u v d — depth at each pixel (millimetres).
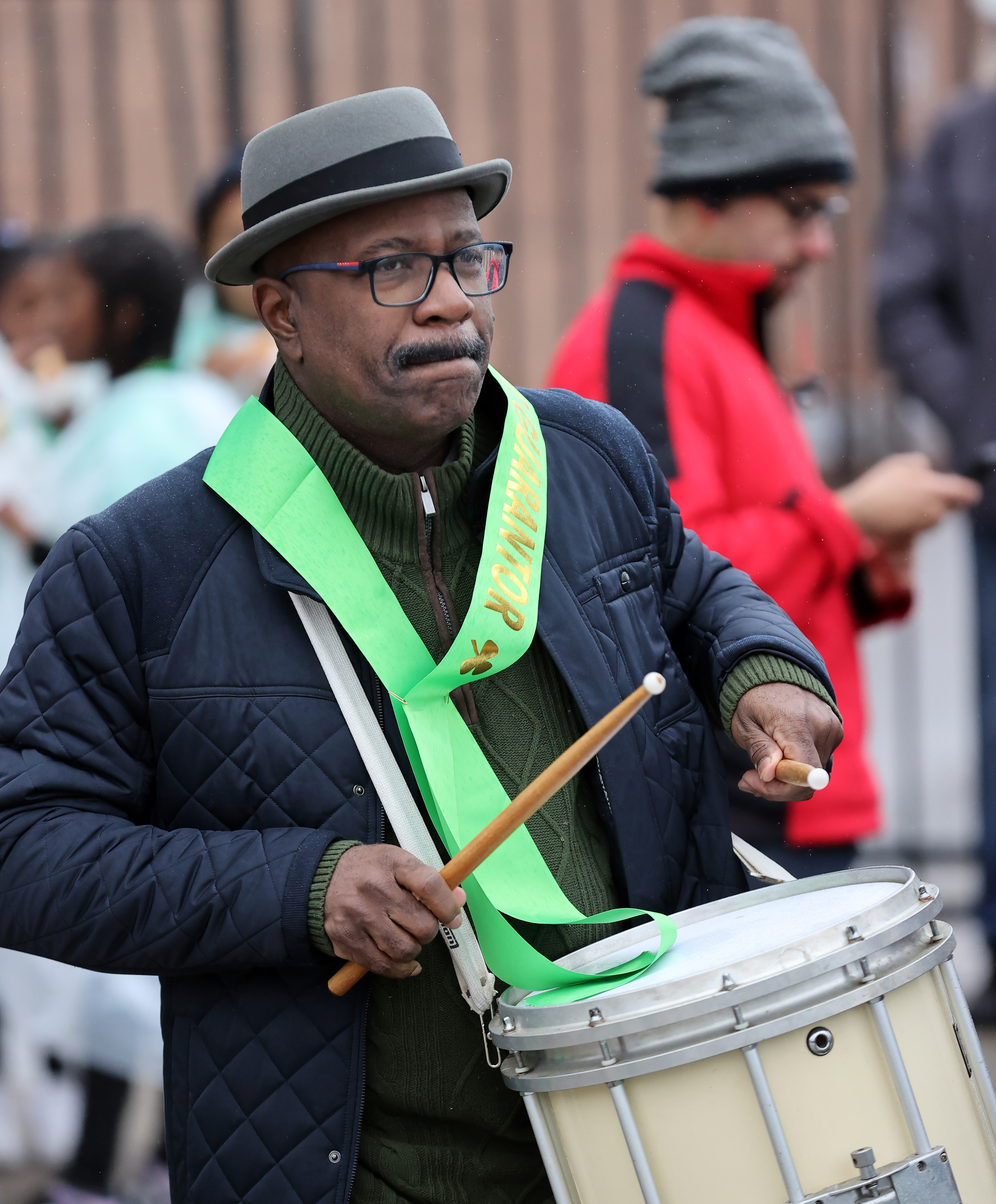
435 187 3248
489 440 3701
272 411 3623
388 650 3361
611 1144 2982
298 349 3488
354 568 3393
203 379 6805
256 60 10500
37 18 10422
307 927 3152
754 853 3867
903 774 10133
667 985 2930
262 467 3438
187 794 3389
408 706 3334
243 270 3500
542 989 3293
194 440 6504
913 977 2949
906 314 8008
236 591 3400
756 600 3859
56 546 3480
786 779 3307
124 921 3229
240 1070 3350
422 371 3305
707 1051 2871
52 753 3369
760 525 5418
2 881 3336
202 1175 3371
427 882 3061
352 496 3471
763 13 10891
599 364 5484
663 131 5719
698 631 3830
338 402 3404
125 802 3439
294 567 3357
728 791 4191
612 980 3211
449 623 3512
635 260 5707
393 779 3316
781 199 5613
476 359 3367
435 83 10977
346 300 3307
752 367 5617
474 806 3367
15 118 10461
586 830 3561
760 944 3123
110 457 6461
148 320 6676
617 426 3904
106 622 3383
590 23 11062
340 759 3336
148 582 3400
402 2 10859
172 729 3379
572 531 3646
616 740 3529
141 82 10492
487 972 3297
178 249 6820
